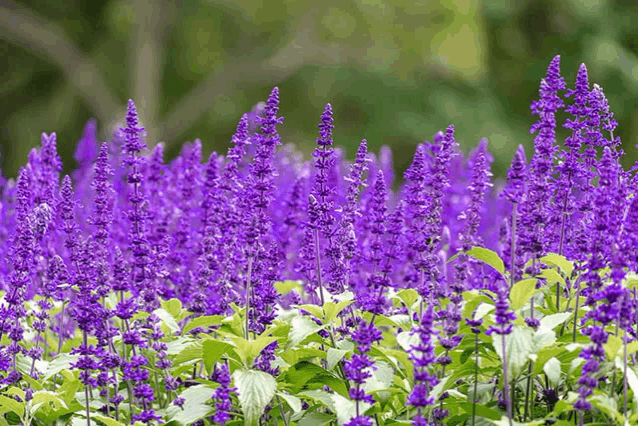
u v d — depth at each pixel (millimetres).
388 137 39000
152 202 11578
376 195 9234
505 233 10633
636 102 38094
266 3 39531
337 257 9445
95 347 9367
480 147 13438
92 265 8984
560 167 8859
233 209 10234
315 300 10188
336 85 40281
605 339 7367
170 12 40312
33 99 44562
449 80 40781
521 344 7680
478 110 39406
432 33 37938
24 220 9766
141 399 9148
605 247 8281
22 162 41344
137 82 38250
